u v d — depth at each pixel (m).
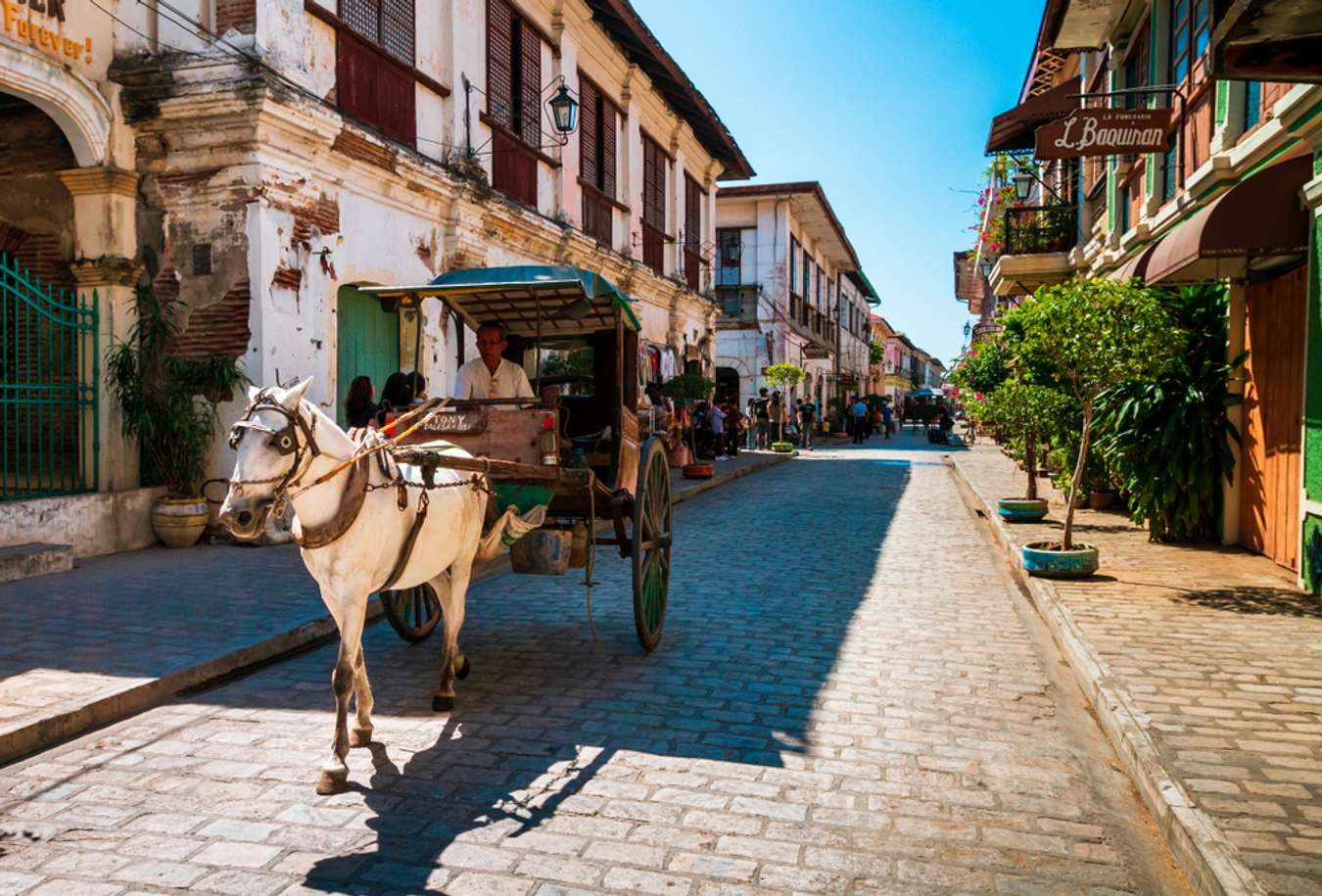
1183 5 10.41
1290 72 4.73
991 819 3.75
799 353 36.06
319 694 5.31
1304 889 2.93
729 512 14.08
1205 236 7.22
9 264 9.87
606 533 11.59
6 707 4.68
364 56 10.85
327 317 10.23
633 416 6.73
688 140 24.17
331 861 3.38
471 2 13.23
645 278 20.80
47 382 9.28
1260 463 8.76
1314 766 3.93
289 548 9.16
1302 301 7.77
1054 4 13.06
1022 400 11.71
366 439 4.45
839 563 9.68
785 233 32.91
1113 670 5.29
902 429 56.12
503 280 5.79
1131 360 7.47
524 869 3.33
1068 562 7.80
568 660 6.00
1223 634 6.07
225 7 9.09
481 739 4.59
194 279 9.39
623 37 18.38
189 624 6.35
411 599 6.27
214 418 9.34
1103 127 9.79
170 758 4.34
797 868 3.34
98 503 8.74
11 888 3.17
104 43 9.23
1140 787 3.98
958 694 5.33
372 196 11.09
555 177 16.34
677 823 3.69
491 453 5.58
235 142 9.13
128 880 3.23
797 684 5.49
